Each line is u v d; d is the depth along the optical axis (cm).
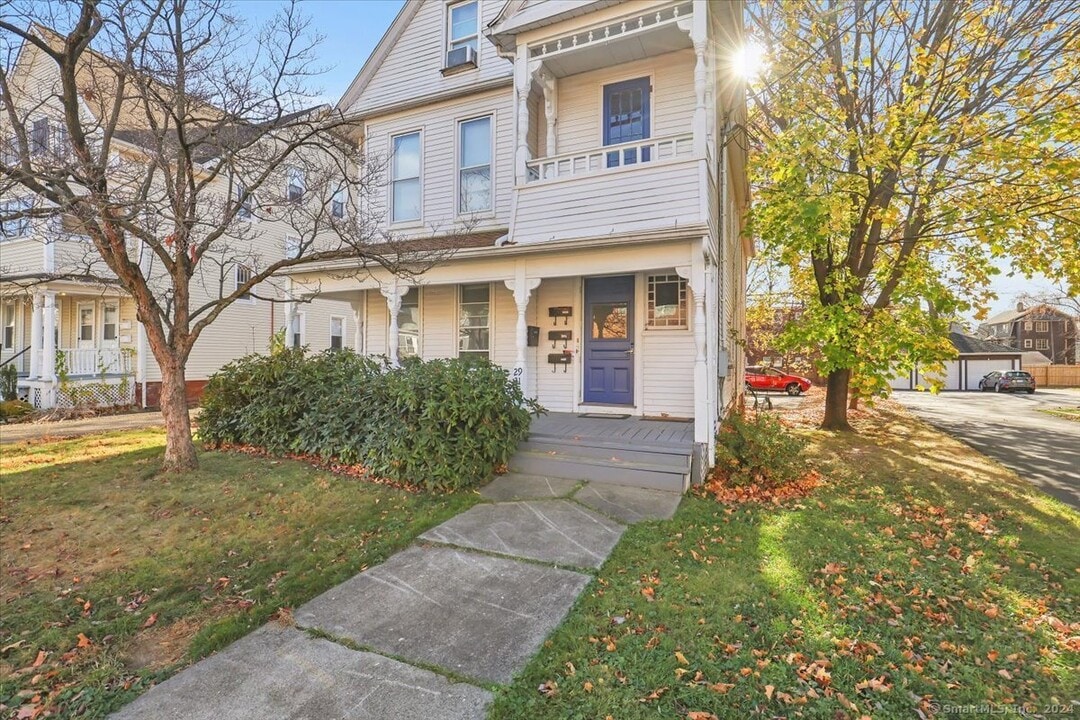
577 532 441
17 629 302
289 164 755
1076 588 354
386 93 1048
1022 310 4859
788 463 602
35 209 536
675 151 685
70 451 775
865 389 907
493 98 941
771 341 1090
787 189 807
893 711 235
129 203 527
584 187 718
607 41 718
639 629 296
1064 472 700
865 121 934
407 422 576
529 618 308
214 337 1539
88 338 1511
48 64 1021
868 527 473
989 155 729
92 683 255
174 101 584
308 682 253
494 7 950
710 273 660
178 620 313
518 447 638
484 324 932
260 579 363
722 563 384
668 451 574
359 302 1067
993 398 2253
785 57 908
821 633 295
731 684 249
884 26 874
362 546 418
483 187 955
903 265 938
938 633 299
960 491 596
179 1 567
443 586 350
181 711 234
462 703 237
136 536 438
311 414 675
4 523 466
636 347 804
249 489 552
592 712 231
